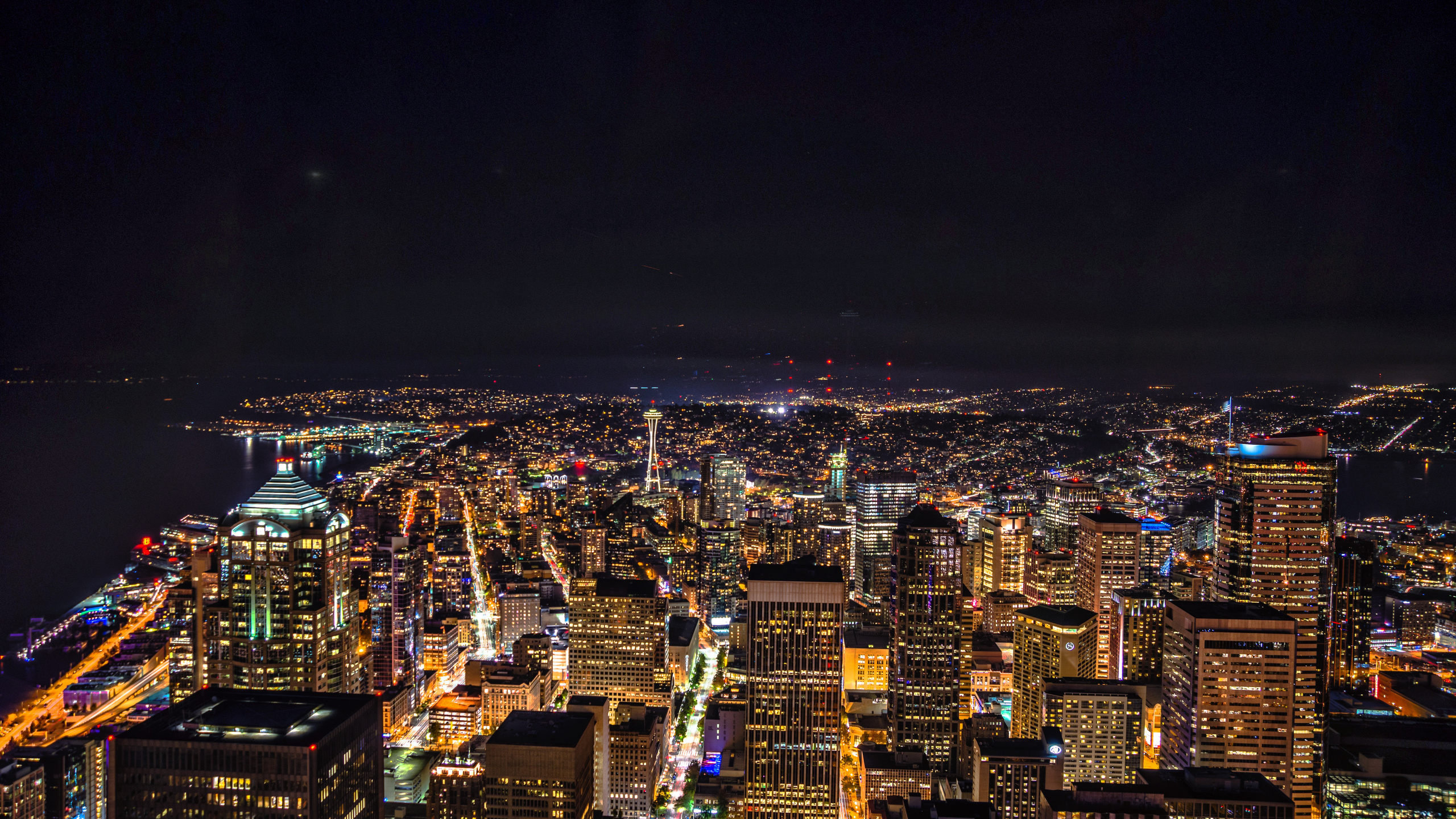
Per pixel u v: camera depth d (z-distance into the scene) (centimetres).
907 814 16288
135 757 11131
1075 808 14650
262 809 10988
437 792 18250
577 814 16812
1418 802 19538
